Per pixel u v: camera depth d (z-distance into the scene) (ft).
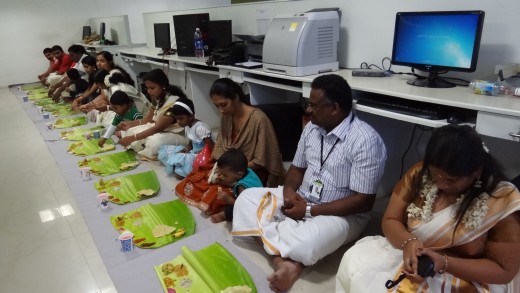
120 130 10.64
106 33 21.53
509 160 6.02
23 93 20.52
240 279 5.04
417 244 3.55
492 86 5.07
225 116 7.36
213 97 6.93
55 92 17.26
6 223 6.92
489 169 3.34
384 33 7.27
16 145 11.43
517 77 5.11
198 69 11.16
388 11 7.09
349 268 3.98
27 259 5.79
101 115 12.85
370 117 6.65
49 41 24.16
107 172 8.93
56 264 5.63
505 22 5.57
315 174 5.59
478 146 3.16
